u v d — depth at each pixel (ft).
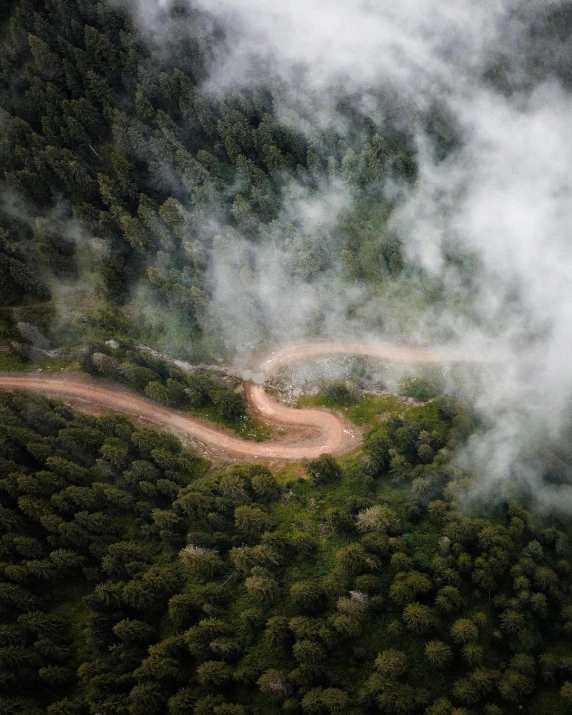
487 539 281.95
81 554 292.81
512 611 267.39
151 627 270.46
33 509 292.81
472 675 248.32
